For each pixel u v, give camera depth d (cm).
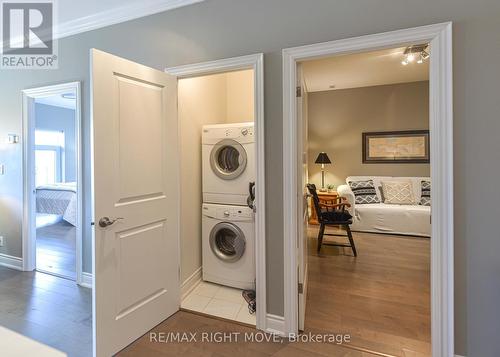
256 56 189
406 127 498
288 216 186
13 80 299
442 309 158
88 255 269
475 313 154
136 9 227
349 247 378
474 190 152
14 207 312
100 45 248
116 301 173
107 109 165
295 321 190
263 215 193
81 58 261
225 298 245
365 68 416
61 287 267
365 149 521
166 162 208
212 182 270
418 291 255
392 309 225
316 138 550
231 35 198
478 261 153
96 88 159
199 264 277
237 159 267
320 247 367
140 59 230
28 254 306
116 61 170
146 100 191
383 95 507
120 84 173
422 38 156
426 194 457
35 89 286
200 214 278
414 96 490
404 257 340
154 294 201
